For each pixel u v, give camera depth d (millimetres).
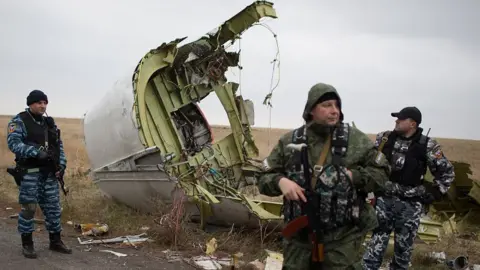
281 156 3754
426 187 5980
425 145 5727
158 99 9703
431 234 8672
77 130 44188
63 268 6016
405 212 5738
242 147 10680
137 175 8797
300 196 3463
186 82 10125
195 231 8203
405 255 5824
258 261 6672
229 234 7617
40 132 6340
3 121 49250
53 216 6645
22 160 6301
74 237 7770
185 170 9297
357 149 3570
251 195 10602
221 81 10586
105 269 6098
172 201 8578
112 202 9914
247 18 9711
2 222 8562
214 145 10336
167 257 6844
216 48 10188
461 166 10750
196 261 6688
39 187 6508
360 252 3711
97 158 9516
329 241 3586
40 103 6344
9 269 5793
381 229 5840
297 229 3562
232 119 10648
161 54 9344
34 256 6340
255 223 7855
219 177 9711
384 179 3570
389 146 5848
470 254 8227
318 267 3564
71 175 14297
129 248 7242
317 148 3617
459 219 11086
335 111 3539
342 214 3535
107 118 9195
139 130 8695
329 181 3520
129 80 9078
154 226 7914
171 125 9609
